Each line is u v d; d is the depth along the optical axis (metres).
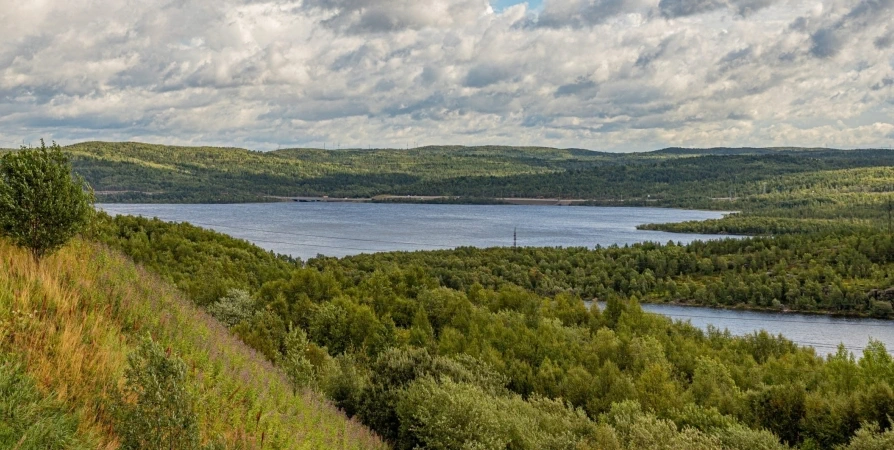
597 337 61.16
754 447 33.97
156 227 83.94
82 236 28.67
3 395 11.88
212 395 16.58
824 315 142.25
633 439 31.47
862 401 39.34
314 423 21.27
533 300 78.88
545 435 30.70
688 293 157.62
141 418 11.37
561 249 184.12
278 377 24.47
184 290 50.47
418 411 28.38
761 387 46.47
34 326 14.82
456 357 44.91
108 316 18.41
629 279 163.62
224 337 24.64
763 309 148.38
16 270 18.27
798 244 187.75
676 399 42.56
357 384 31.89
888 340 118.06
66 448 11.59
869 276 161.25
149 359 11.64
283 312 55.19
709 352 61.06
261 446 16.02
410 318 63.97
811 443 39.31
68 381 13.58
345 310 52.28
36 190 20.98
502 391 41.72
